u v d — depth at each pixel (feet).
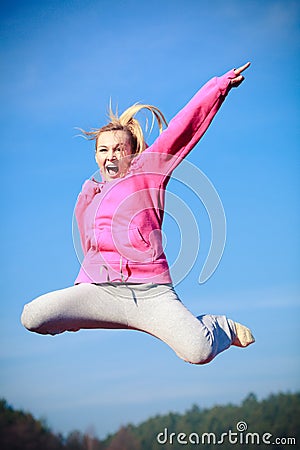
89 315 16.65
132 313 16.74
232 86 16.98
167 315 16.52
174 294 16.92
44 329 16.49
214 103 16.97
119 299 16.71
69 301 16.46
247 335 17.79
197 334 16.37
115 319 16.79
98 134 17.65
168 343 16.67
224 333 17.30
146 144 17.85
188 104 17.07
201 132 17.15
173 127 17.06
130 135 17.65
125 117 17.85
